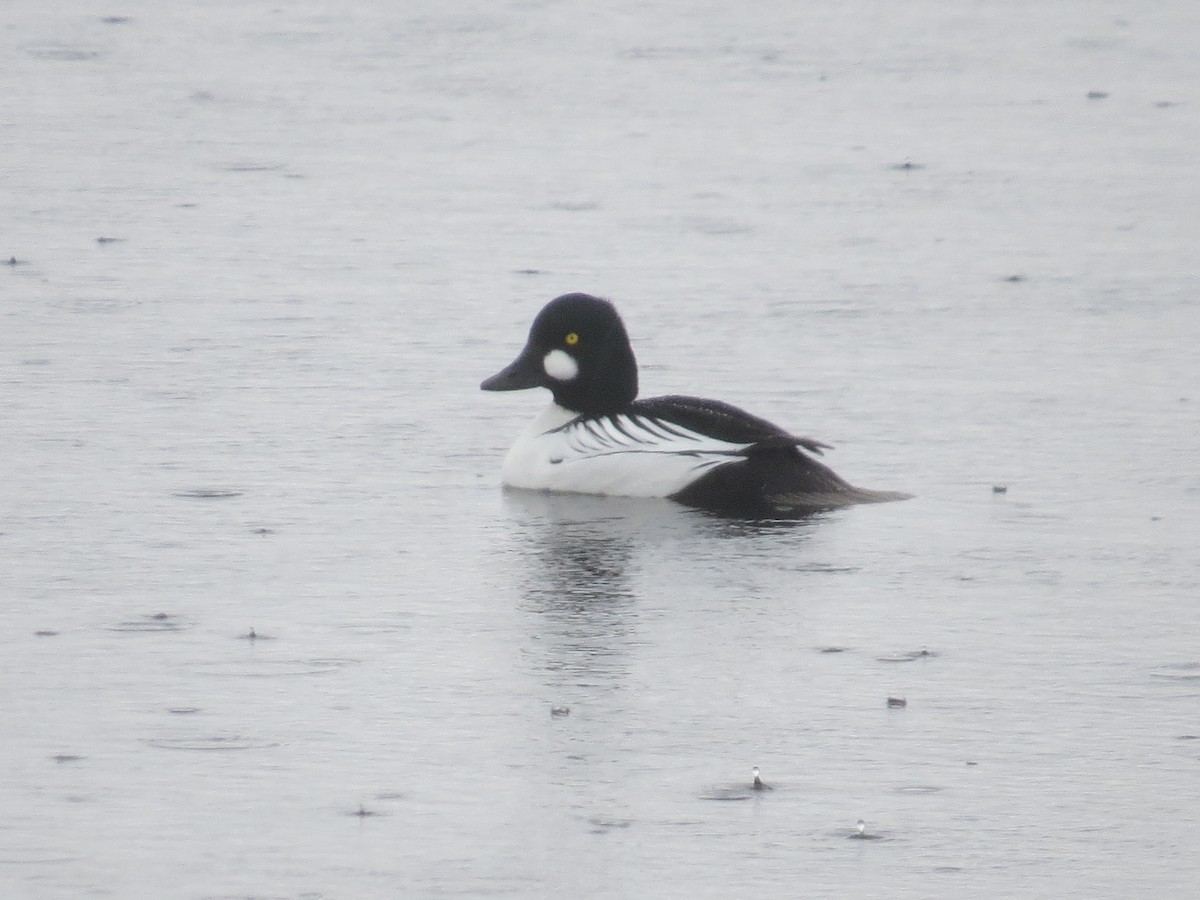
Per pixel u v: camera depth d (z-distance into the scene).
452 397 17.39
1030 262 22.92
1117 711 10.47
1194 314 20.47
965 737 10.12
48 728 10.12
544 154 29.42
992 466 15.33
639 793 9.45
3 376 17.69
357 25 40.34
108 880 8.52
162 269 22.17
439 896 8.42
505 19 41.47
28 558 12.92
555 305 15.15
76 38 38.25
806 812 9.26
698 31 40.56
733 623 11.83
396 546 13.34
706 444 14.66
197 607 12.02
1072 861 8.79
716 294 21.31
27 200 25.64
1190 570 12.83
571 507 14.45
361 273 22.22
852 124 31.81
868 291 21.50
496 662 11.14
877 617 11.95
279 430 16.23
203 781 9.52
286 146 29.58
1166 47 39.28
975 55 38.34
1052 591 12.45
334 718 10.30
